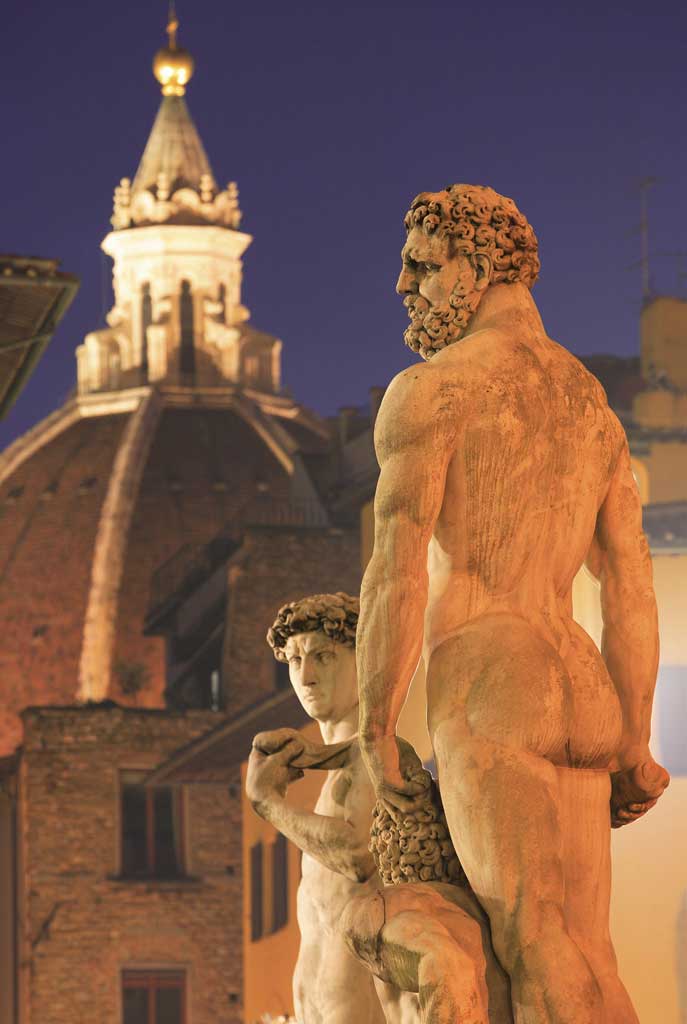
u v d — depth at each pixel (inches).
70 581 6397.6
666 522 1047.6
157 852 3334.2
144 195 7032.5
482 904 244.1
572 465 259.1
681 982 857.5
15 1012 3243.1
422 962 235.3
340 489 3558.1
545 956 239.1
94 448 6653.5
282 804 295.6
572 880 251.8
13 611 6397.6
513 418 252.7
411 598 248.1
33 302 1173.1
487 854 241.9
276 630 316.8
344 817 291.9
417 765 253.6
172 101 7313.0
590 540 265.0
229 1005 3307.1
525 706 245.1
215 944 3336.6
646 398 2153.1
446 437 249.9
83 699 5959.6
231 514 6387.8
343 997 297.0
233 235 6993.1
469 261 262.8
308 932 303.7
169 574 6023.6
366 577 250.5
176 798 3346.5
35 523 6515.8
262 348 7017.7
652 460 1994.3
